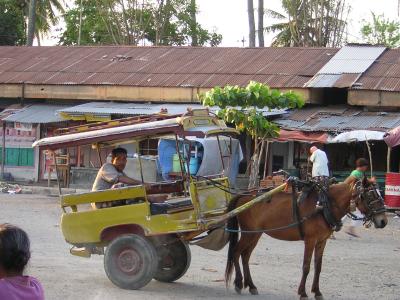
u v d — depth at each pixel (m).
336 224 9.34
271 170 24.27
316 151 17.03
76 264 11.55
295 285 10.38
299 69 25.67
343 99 24.55
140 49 30.97
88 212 10.02
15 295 3.65
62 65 29.38
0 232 3.76
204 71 26.62
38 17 44.16
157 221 9.69
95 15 45.91
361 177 9.54
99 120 24.77
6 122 27.52
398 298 9.67
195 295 9.46
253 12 35.22
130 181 10.20
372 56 25.70
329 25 42.22
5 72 28.97
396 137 19.48
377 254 13.67
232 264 9.82
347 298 9.57
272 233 9.63
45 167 27.86
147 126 9.84
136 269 9.61
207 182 10.03
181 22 46.12
